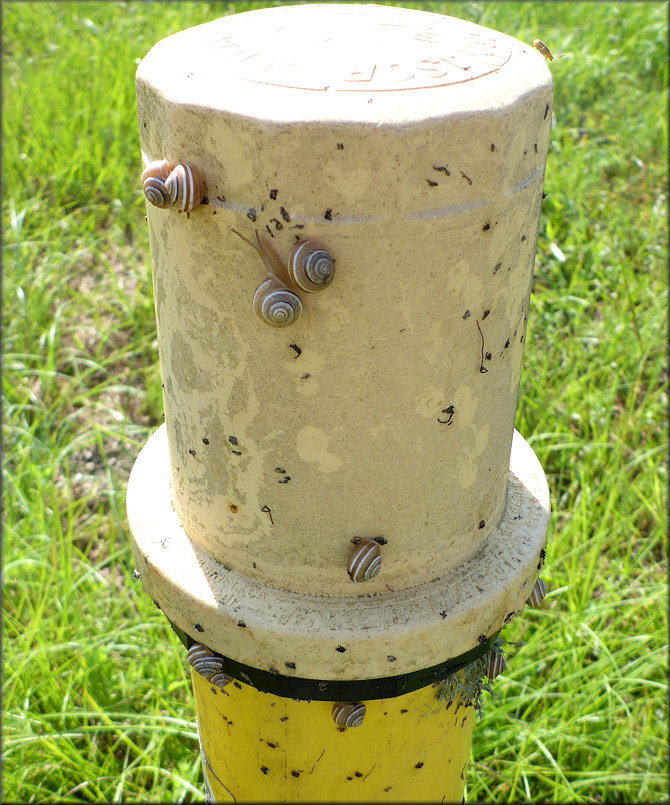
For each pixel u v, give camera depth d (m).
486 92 0.25
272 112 0.23
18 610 0.51
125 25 1.26
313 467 0.27
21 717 0.44
